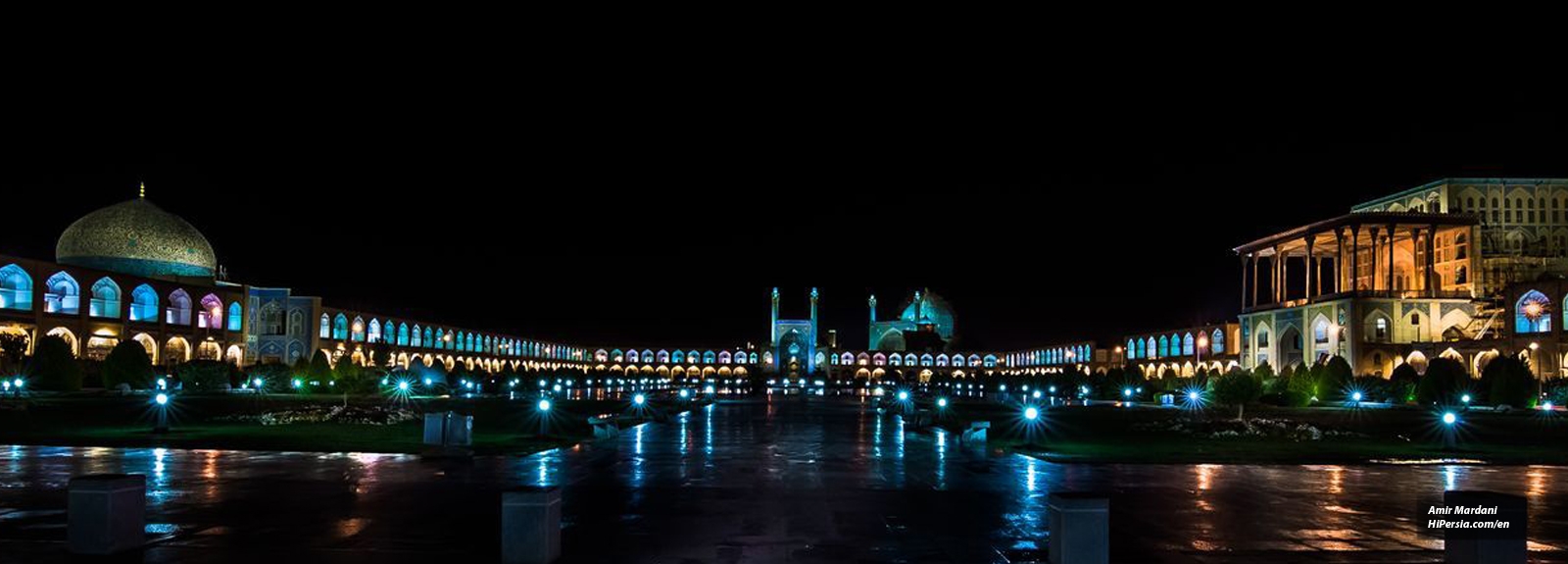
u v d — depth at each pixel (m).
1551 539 10.67
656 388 66.81
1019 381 63.09
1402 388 43.66
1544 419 31.52
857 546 9.80
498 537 10.05
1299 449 21.28
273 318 67.00
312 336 66.81
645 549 9.59
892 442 22.66
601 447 20.81
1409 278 66.31
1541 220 63.19
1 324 47.38
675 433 25.80
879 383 91.62
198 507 11.85
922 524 11.10
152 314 58.31
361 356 73.75
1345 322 56.78
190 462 16.77
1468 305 56.53
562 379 71.25
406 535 10.15
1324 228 60.69
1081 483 15.02
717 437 23.98
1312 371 47.50
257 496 12.73
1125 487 14.49
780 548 9.68
